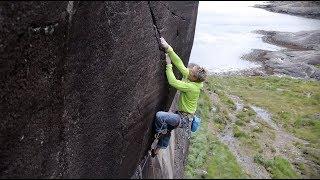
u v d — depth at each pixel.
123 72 7.25
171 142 7.86
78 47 6.68
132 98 7.64
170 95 9.11
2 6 6.07
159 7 7.58
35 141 7.37
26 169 7.32
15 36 6.39
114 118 7.46
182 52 9.73
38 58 6.82
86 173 7.33
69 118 7.29
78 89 7.02
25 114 7.14
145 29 7.37
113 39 6.80
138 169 6.98
